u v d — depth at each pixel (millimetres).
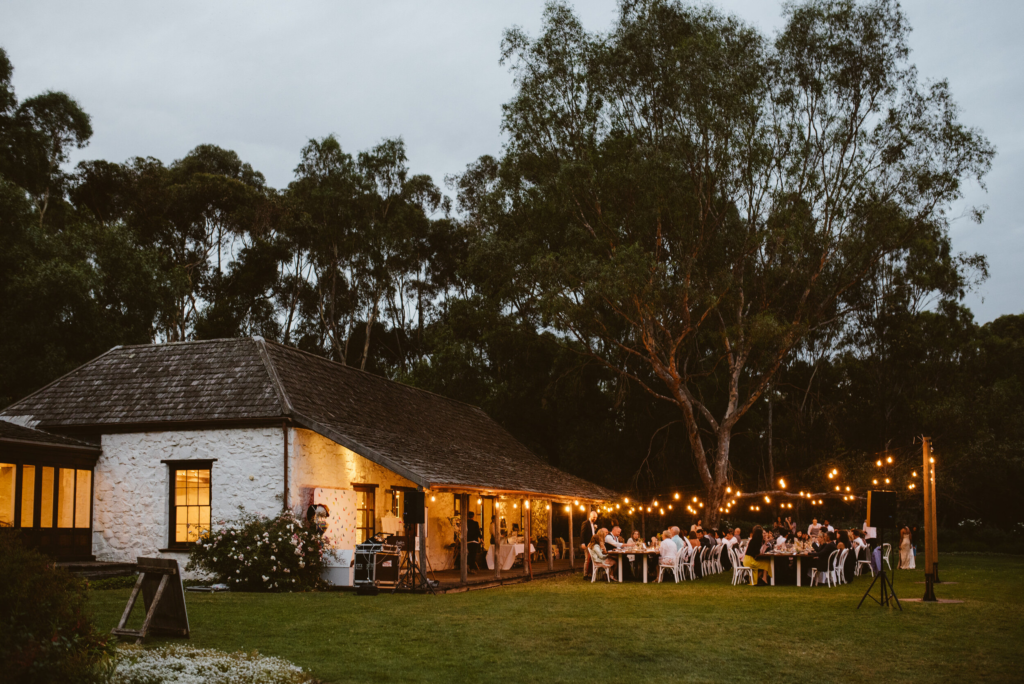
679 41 28625
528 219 29844
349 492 18266
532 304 29891
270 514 16562
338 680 7895
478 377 35938
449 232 50562
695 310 30625
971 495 41312
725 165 27953
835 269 31047
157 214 50344
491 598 15141
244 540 15883
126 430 17688
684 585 18969
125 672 7371
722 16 29656
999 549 38219
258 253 49438
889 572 23797
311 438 17406
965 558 32938
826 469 35344
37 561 6895
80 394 18656
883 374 40688
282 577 15609
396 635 10414
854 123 30016
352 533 18250
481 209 32000
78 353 31500
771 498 36344
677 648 9969
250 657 8555
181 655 8445
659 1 29438
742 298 29891
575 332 29234
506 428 34844
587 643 10164
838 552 19359
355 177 44750
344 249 45562
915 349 40750
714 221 29359
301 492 16906
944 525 43750
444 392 35688
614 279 25672
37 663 6352
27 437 16203
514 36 29688
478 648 9680
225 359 18641
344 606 13180
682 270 28266
